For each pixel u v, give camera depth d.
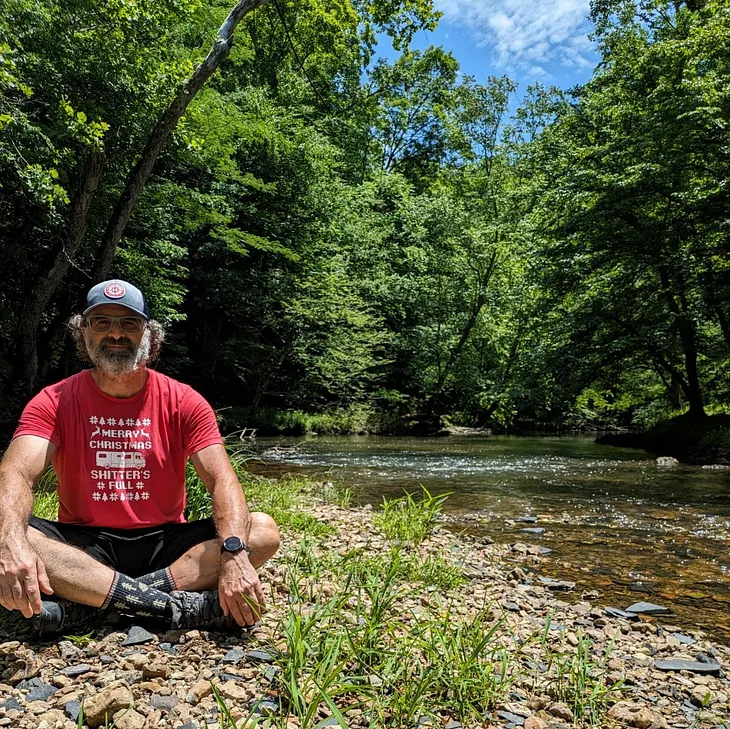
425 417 27.75
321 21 21.78
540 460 15.05
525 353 22.89
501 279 29.84
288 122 25.16
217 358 25.81
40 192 8.71
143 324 2.79
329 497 8.34
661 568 5.43
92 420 2.84
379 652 2.60
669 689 2.93
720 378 22.30
